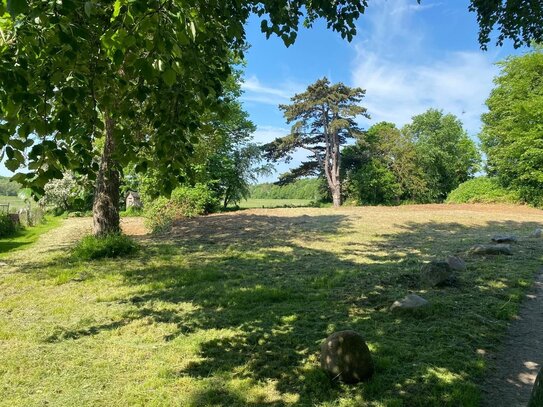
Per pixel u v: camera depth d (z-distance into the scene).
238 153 28.19
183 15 2.08
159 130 3.19
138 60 2.18
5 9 1.67
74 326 5.50
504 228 15.44
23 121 2.21
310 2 4.36
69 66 2.44
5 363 4.35
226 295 6.70
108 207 11.35
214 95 3.42
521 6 5.23
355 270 8.19
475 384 3.65
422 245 11.54
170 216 17.58
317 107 37.19
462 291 6.33
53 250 12.45
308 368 4.06
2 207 20.94
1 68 2.02
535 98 22.58
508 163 25.22
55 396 3.69
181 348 4.65
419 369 3.92
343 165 40.59
